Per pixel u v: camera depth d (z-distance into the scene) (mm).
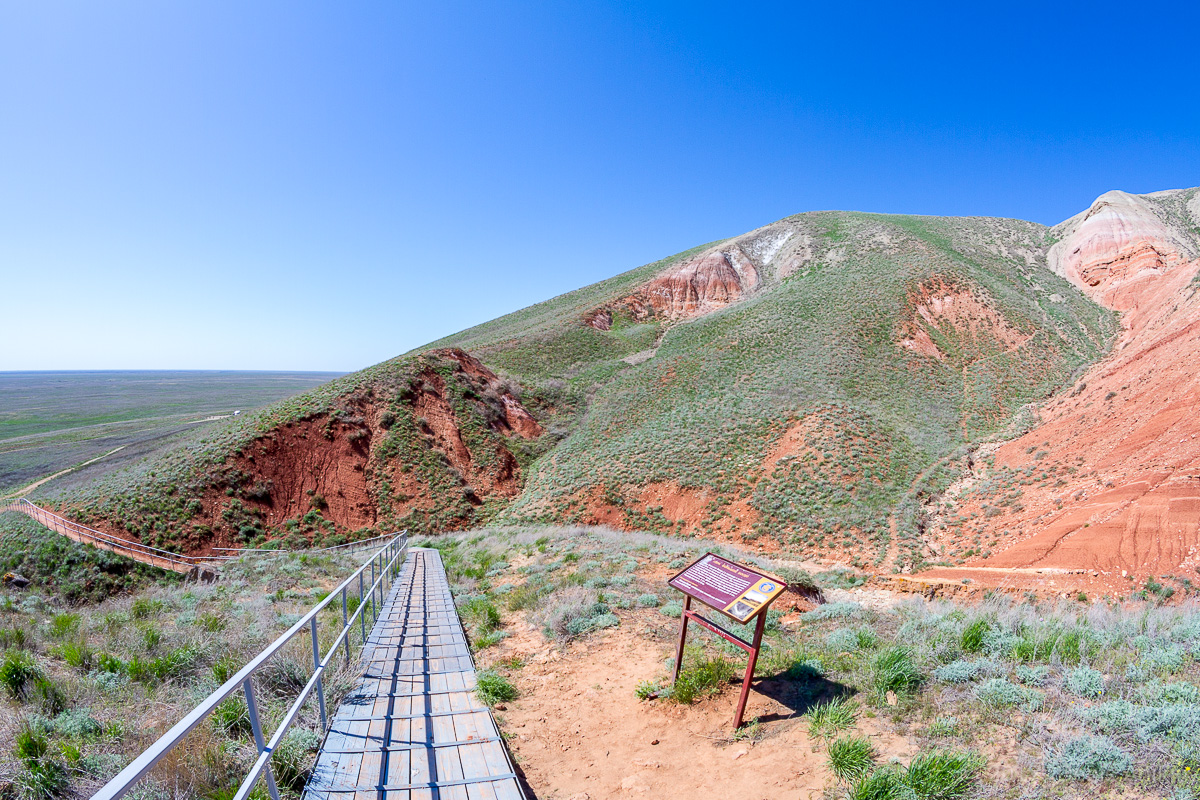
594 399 54031
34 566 25062
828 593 14703
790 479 32062
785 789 4664
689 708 6625
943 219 84938
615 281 94375
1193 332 27359
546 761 5742
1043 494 24438
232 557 28656
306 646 7742
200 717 3055
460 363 51656
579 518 34094
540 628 10281
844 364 44500
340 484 37812
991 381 43125
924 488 29688
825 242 78438
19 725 5082
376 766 4801
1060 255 68875
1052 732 4656
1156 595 15062
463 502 38969
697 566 7160
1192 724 4352
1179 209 76312
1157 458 20766
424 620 10539
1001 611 10750
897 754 4773
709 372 49844
